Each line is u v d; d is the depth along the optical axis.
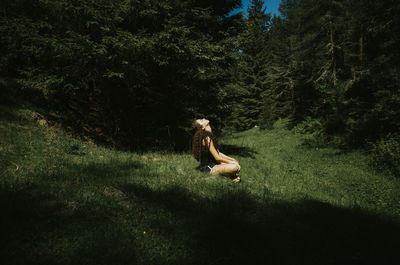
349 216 4.32
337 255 2.85
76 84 6.54
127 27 6.93
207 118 8.88
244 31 8.12
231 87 8.67
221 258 2.36
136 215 2.91
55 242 2.18
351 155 10.85
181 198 3.66
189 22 7.47
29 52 5.93
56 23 6.10
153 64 7.04
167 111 8.31
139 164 5.16
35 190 3.05
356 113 13.69
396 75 11.28
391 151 8.87
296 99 30.44
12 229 2.20
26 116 6.25
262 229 3.13
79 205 2.89
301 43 24.45
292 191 5.47
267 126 27.45
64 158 4.65
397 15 13.23
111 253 2.14
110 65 6.03
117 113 7.75
